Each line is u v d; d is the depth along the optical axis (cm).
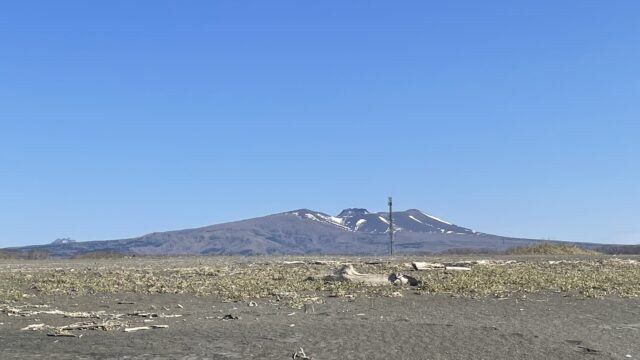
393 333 1714
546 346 1568
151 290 2695
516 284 2809
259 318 2028
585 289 2638
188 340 1661
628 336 1722
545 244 6259
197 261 4656
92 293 2662
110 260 5247
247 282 2928
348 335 1694
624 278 3017
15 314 2153
